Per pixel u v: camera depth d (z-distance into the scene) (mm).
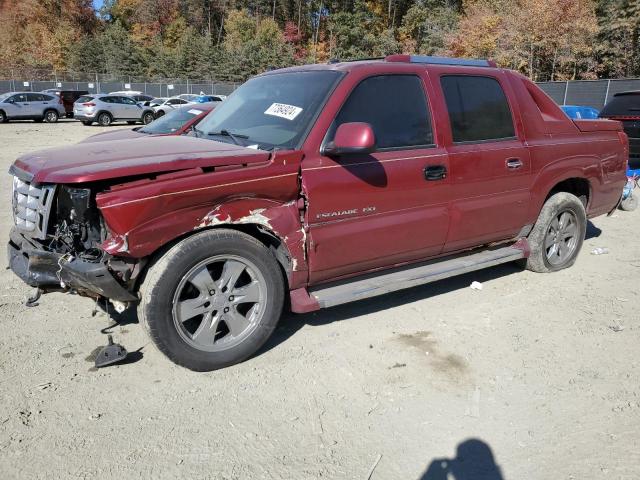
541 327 4148
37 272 3363
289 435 2887
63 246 3377
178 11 84625
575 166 5082
